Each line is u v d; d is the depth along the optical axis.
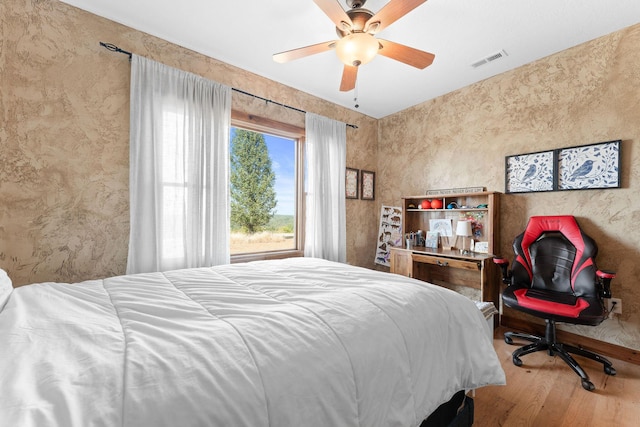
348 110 3.87
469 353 1.20
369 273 1.63
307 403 0.71
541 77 2.70
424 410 0.97
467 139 3.26
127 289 1.28
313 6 2.01
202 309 1.05
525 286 2.53
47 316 0.88
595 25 2.22
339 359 0.83
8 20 1.76
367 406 0.83
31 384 0.56
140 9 2.04
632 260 2.22
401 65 2.80
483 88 3.12
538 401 1.72
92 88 2.03
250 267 1.82
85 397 0.55
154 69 2.21
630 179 2.23
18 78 1.79
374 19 1.66
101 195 2.07
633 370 2.08
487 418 1.58
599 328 2.36
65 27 1.94
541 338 2.37
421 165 3.73
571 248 2.37
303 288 1.32
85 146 2.01
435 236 3.49
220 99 2.55
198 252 2.40
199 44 2.44
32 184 1.83
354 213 3.96
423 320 1.13
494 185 3.04
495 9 2.05
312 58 2.65
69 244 1.96
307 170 3.27
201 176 2.43
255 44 2.45
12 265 1.78
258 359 0.73
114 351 0.71
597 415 1.60
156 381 0.61
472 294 3.32
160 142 2.22
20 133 1.79
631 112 2.23
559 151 2.58
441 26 2.22
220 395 0.62
